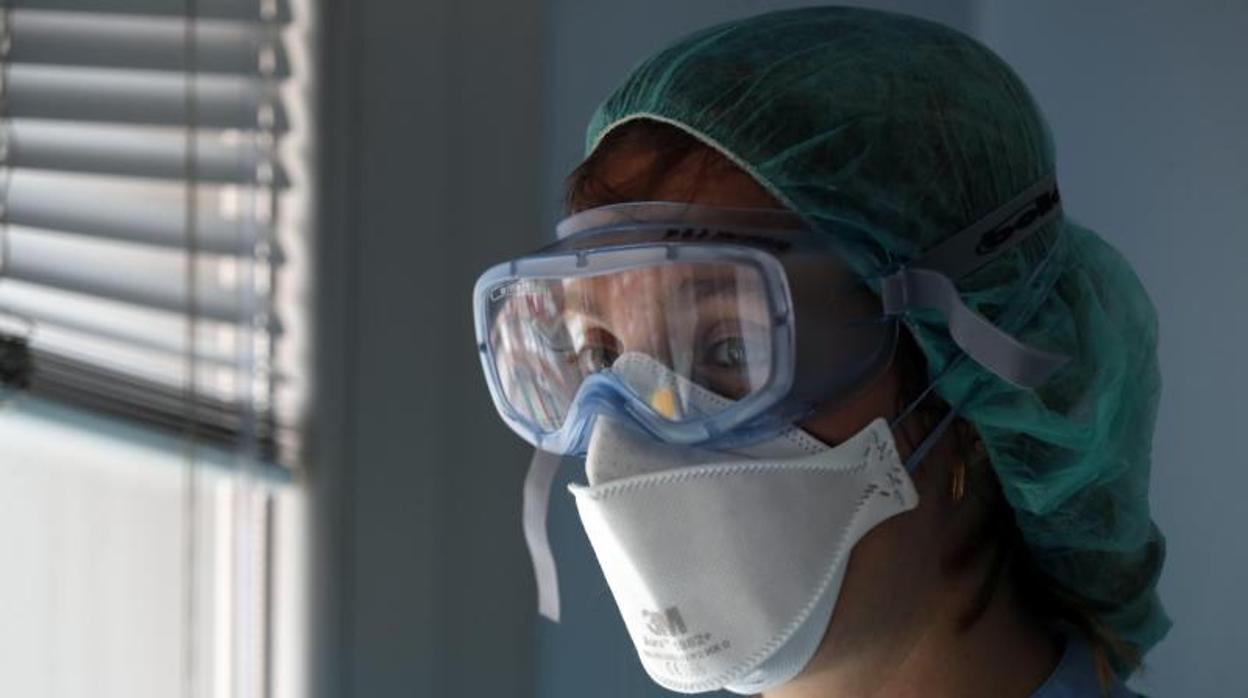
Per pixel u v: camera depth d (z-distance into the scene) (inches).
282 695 87.7
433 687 88.2
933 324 54.9
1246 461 76.5
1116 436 59.7
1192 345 78.6
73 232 83.4
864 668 57.7
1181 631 79.3
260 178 83.8
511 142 88.2
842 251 54.7
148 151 83.4
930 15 89.4
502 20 88.0
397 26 86.4
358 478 86.6
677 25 88.5
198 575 88.2
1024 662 58.7
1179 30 79.2
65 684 89.7
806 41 58.1
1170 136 79.4
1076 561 61.3
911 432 56.3
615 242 56.4
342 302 85.8
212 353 85.6
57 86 83.5
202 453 83.1
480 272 88.2
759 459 55.1
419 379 87.5
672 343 55.5
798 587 55.3
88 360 83.6
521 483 89.7
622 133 58.6
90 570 89.1
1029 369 52.0
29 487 88.7
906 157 55.6
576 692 88.9
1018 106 59.0
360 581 86.8
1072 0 83.8
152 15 82.2
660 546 56.0
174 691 89.0
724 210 55.7
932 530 57.2
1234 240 76.9
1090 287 59.2
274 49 83.3
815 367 54.4
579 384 60.1
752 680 57.1
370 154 86.0
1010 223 56.9
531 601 89.7
